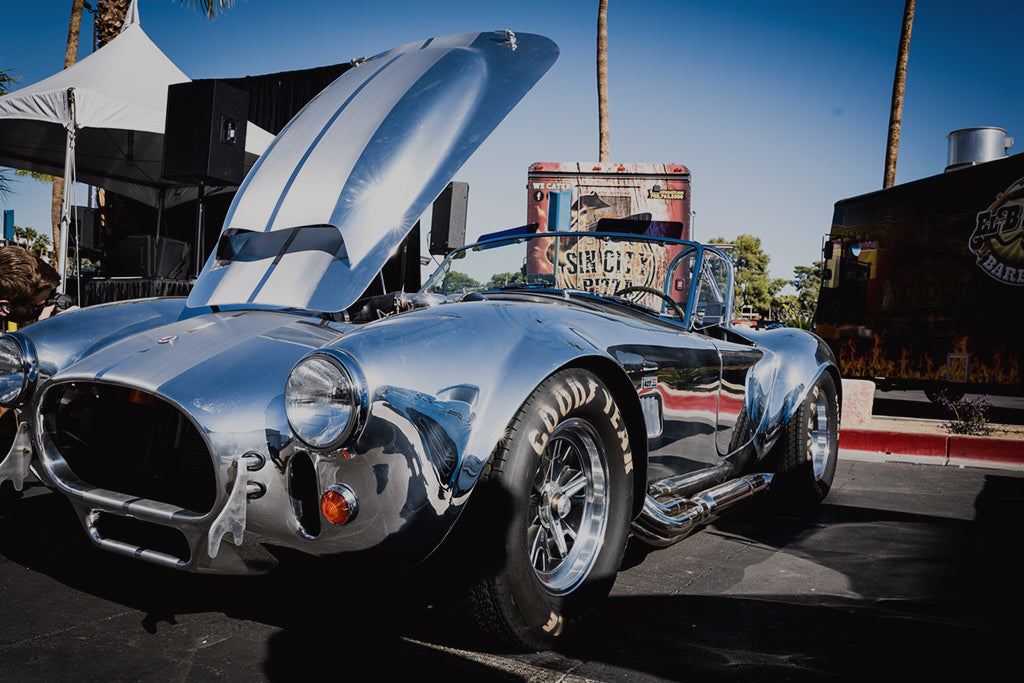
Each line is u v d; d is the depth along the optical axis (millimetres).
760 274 62719
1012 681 1812
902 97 13891
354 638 1947
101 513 1984
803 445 3520
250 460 1671
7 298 2680
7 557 2467
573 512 2135
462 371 1711
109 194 11766
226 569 1787
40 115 7191
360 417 1553
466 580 1750
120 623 2004
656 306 2947
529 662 1862
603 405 2029
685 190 7844
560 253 2951
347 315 2287
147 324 2449
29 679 1687
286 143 2645
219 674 1735
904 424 6754
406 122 2449
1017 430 6332
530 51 2695
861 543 3045
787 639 2049
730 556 2840
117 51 8164
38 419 2035
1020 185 7230
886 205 8680
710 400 2721
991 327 7449
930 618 2217
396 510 1611
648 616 2205
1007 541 3088
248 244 2492
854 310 9055
